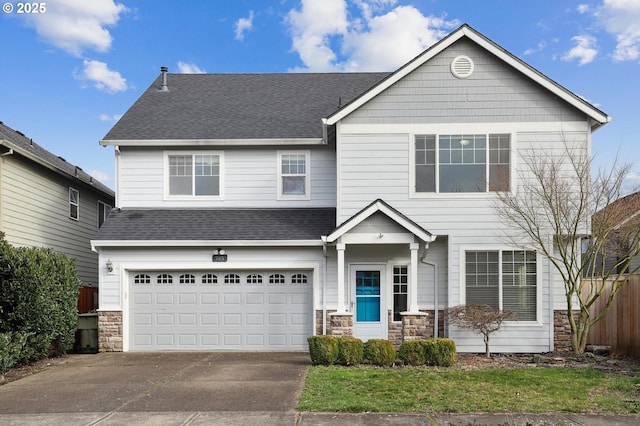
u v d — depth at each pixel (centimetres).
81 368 1088
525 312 1288
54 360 1202
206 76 1877
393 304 1366
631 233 1309
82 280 1908
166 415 695
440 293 1341
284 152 1502
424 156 1325
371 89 1314
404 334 1238
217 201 1488
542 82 1291
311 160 1499
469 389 827
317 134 1488
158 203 1485
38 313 1128
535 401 755
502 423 650
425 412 700
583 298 1318
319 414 693
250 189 1493
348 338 1091
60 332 1231
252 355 1268
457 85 1325
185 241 1334
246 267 1363
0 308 1098
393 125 1327
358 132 1330
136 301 1375
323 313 1350
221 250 1362
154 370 1046
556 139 1304
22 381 955
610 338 1255
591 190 1245
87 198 1970
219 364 1112
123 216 1441
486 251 1301
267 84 1816
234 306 1375
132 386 886
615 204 1243
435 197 1312
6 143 1380
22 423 668
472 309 1198
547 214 1277
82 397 809
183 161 1502
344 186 1324
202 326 1370
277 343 1366
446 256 1337
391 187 1321
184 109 1645
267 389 844
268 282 1380
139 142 1458
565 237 1284
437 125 1322
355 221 1240
